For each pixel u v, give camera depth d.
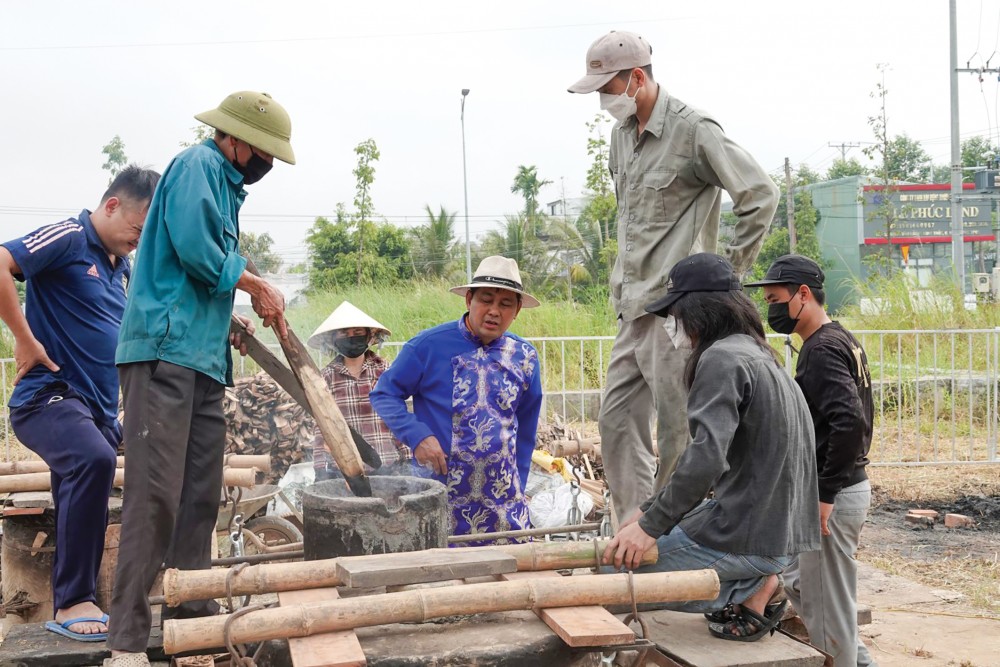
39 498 4.15
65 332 3.76
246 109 3.30
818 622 3.81
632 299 4.43
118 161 27.20
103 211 3.87
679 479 3.01
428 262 30.47
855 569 3.86
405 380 4.20
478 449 4.12
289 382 3.56
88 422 3.58
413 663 2.58
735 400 3.04
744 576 3.18
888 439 10.83
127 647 2.96
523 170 37.25
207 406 3.32
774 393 3.12
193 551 3.34
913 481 9.31
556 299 20.23
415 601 2.62
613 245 23.66
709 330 3.24
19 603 4.13
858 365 3.80
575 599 2.78
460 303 15.48
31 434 3.56
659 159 4.31
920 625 5.52
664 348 4.30
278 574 2.81
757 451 3.13
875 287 16.16
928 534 7.64
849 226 40.97
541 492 5.83
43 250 3.62
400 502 3.16
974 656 5.00
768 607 3.35
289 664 2.62
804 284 3.92
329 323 5.86
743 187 4.10
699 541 3.18
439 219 31.06
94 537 3.48
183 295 3.16
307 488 3.46
